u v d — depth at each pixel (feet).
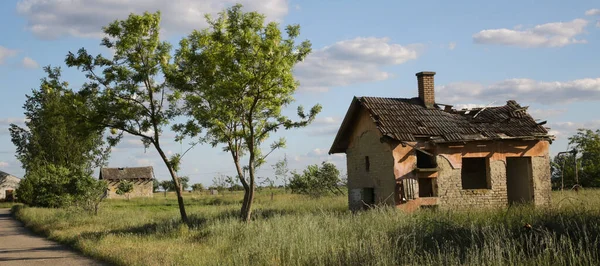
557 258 27.91
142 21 67.00
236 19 63.87
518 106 78.54
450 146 70.54
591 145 148.36
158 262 39.42
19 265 44.62
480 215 49.62
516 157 74.95
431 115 75.56
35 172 157.48
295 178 128.47
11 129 173.06
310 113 70.28
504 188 71.72
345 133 82.02
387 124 71.31
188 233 59.16
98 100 67.51
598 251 29.66
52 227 77.56
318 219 55.11
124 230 67.00
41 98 152.76
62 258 48.03
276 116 72.79
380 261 31.37
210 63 65.92
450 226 39.88
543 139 73.67
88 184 105.91
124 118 68.74
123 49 66.44
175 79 69.31
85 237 60.18
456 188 70.08
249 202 66.23
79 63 67.05
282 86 64.90
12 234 77.36
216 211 90.99
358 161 79.05
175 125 71.72
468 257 30.68
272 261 35.86
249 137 68.69
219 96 65.98
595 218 37.19
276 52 62.44
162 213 99.14
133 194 249.96
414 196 68.59
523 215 45.06
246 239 47.26
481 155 71.67
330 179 124.88
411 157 69.72
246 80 62.85
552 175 131.13
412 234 38.11
